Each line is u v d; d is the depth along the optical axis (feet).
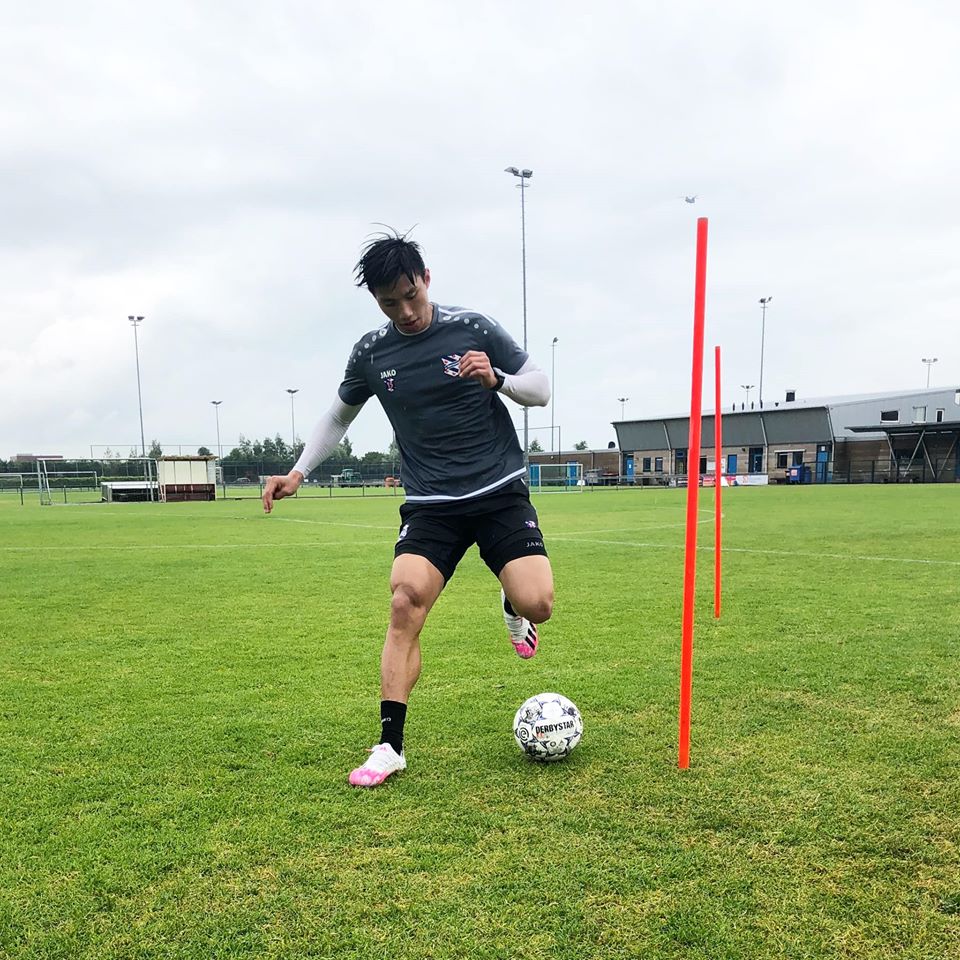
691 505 9.34
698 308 9.37
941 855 7.25
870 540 38.04
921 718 11.28
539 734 9.66
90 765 9.93
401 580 9.97
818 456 160.86
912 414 168.55
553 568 28.99
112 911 6.57
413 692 13.08
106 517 68.44
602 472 203.41
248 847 7.63
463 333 10.13
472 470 10.31
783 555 32.17
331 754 10.29
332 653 16.26
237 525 56.75
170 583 26.81
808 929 6.12
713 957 5.79
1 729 11.41
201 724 11.58
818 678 13.51
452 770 9.57
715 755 9.87
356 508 82.99
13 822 8.28
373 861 7.30
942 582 24.52
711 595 22.57
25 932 6.28
